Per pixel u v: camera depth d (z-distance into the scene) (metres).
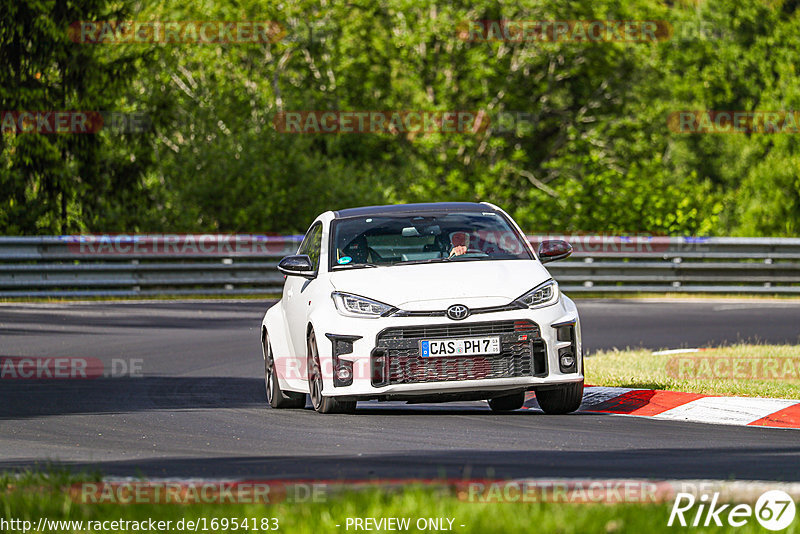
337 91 170.88
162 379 49.66
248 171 122.69
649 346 61.69
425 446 29.56
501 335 34.47
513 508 18.45
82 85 119.06
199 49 153.12
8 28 113.75
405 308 34.62
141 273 92.81
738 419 34.78
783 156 184.88
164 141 134.75
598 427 33.25
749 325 72.31
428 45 170.75
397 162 172.25
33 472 24.67
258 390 46.06
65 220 119.50
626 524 17.55
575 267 98.25
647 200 125.00
